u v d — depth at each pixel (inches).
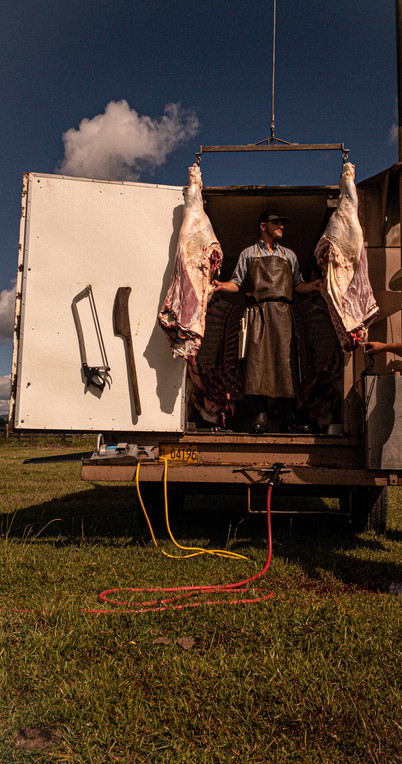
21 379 146.2
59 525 180.4
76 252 149.8
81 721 63.4
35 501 239.3
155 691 70.3
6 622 88.5
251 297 169.2
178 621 91.7
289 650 82.0
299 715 64.1
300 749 59.1
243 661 77.2
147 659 78.3
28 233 148.9
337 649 81.0
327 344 197.5
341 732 61.9
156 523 170.2
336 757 57.8
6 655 77.2
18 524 182.5
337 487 161.3
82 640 83.7
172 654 80.5
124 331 147.3
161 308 150.2
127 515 198.5
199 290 141.9
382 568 127.0
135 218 151.8
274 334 162.1
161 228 152.3
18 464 484.4
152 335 149.6
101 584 112.2
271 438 148.9
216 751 58.5
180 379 148.9
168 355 149.3
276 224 170.9
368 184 153.5
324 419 186.1
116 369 148.7
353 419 148.6
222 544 150.9
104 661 77.0
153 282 150.6
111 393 148.0
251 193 160.7
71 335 148.5
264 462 148.9
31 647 80.5
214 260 145.7
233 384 207.0
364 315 138.0
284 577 118.2
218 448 150.1
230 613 94.7
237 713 64.9
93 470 145.9
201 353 214.8
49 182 150.6
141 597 104.2
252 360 160.2
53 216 149.9
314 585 114.0
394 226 152.9
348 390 149.7
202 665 75.5
